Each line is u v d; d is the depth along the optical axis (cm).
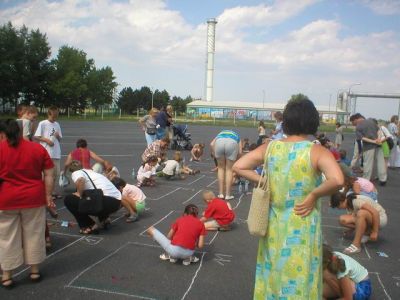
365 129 1040
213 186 950
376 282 448
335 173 238
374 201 571
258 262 271
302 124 260
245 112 6850
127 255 496
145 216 673
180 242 464
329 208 773
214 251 522
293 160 252
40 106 5497
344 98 6419
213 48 7219
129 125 3681
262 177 266
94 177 569
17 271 437
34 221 402
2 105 5112
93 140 2011
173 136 1788
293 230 250
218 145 782
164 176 1049
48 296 385
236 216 694
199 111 6962
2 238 390
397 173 1330
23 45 4994
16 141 390
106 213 574
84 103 6056
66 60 5566
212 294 401
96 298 383
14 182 390
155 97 8119
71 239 546
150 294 395
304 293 245
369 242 585
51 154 742
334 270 358
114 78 6575
